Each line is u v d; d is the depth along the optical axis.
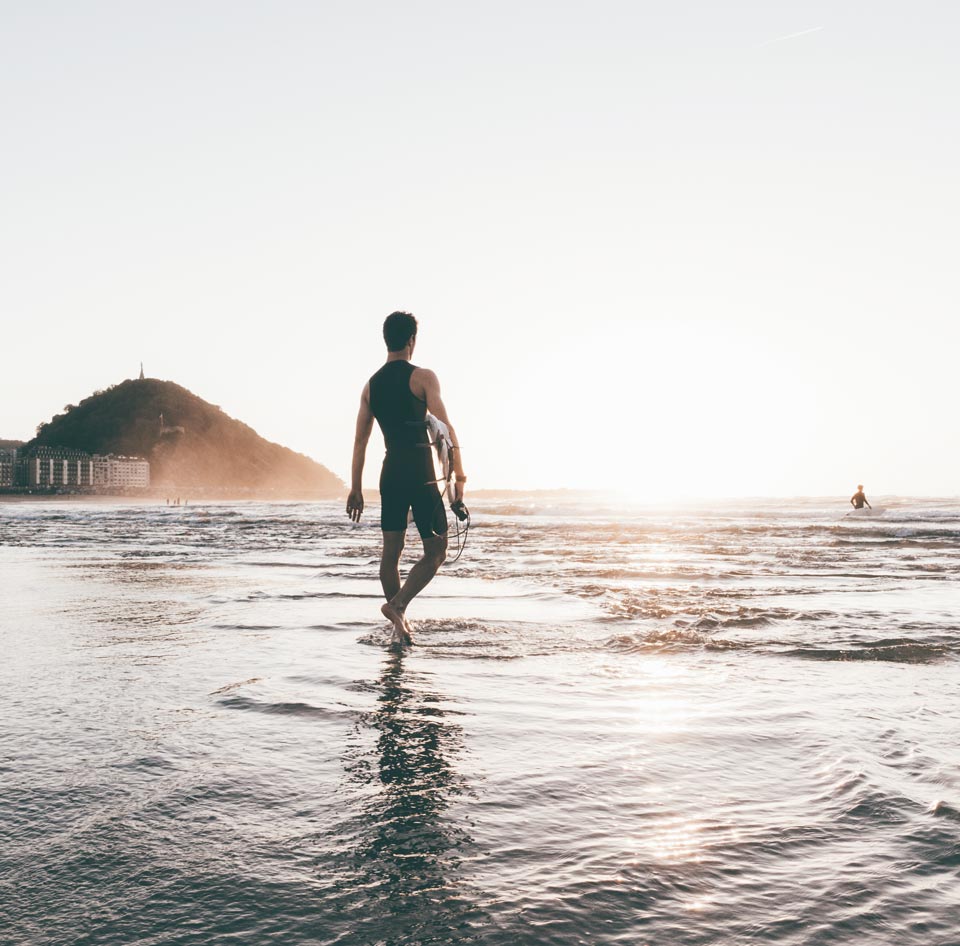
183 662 3.63
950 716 2.71
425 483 4.43
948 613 5.25
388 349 4.77
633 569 8.59
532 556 10.80
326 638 4.29
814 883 1.49
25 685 3.16
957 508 39.66
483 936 1.32
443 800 1.93
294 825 1.78
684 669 3.50
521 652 3.90
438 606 5.62
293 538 15.99
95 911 1.41
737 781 2.06
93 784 2.04
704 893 1.46
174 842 1.69
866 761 2.20
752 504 55.47
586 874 1.54
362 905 1.42
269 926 1.35
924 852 1.62
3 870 1.56
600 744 2.39
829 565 9.30
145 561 9.77
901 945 1.28
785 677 3.36
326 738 2.46
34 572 8.28
